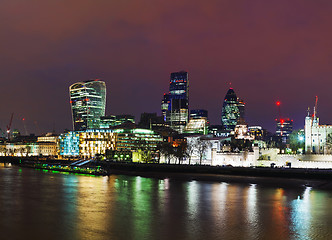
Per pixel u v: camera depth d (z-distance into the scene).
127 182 180.00
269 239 74.31
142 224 85.50
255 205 110.44
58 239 73.44
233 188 152.38
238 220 89.94
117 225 84.25
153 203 113.50
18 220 88.94
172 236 75.69
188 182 178.75
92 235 76.06
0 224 85.00
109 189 149.00
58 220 88.94
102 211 100.25
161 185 165.00
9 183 172.50
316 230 80.88
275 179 185.88
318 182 171.50
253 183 171.50
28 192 138.12
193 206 108.44
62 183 173.62
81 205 109.38
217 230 80.56
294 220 90.25
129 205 109.75
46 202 114.50
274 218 92.31
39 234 76.81
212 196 128.50
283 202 116.00
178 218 91.88
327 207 107.50
